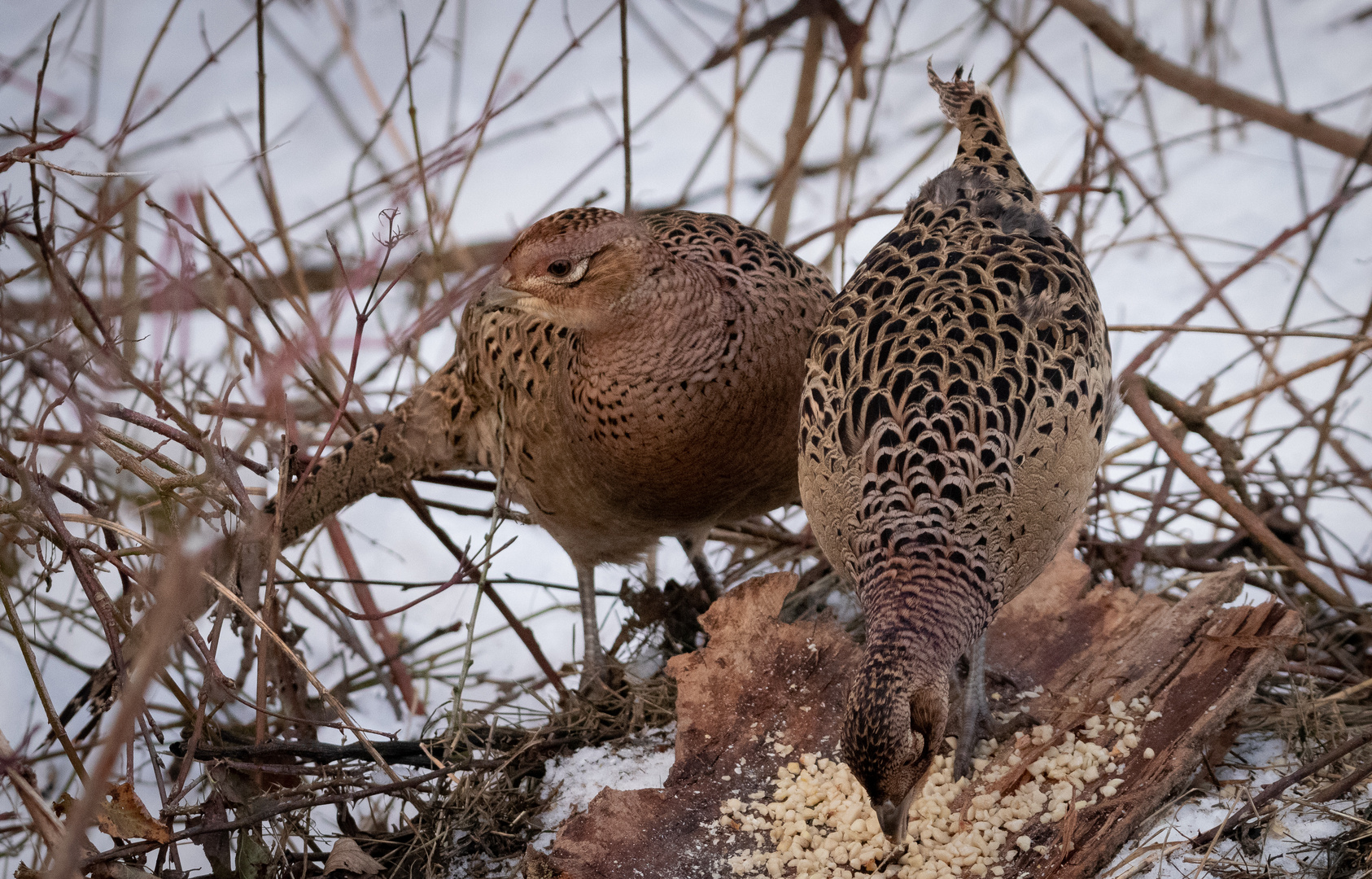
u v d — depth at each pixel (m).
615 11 16.08
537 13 16.16
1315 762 6.74
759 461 8.25
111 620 6.84
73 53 12.53
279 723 8.98
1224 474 9.91
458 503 12.20
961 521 6.88
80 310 8.24
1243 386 12.07
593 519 8.83
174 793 7.20
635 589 10.84
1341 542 9.99
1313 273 12.95
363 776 7.80
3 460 7.11
